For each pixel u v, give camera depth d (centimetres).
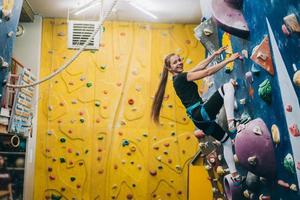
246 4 272
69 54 659
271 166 248
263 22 246
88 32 609
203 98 421
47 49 657
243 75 296
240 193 321
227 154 346
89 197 628
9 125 452
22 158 552
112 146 643
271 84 240
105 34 668
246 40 284
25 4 590
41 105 642
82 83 653
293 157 218
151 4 605
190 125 653
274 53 231
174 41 675
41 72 651
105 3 598
